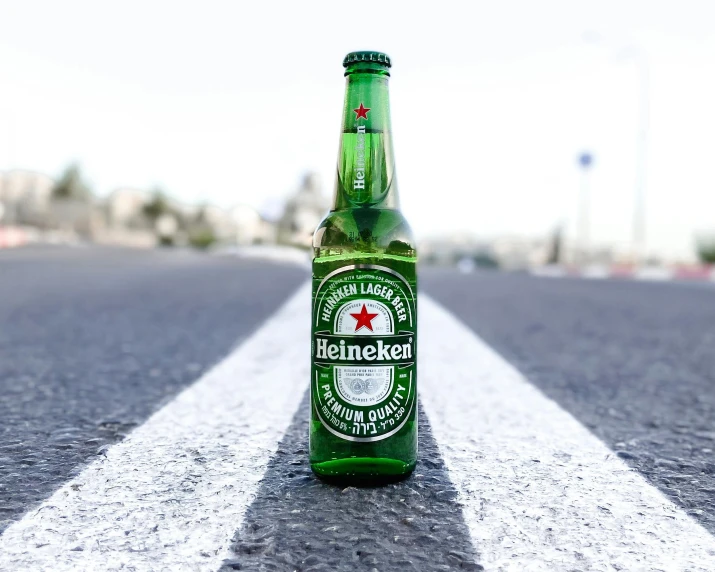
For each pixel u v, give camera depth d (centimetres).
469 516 37
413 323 44
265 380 74
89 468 44
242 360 87
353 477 42
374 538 34
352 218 43
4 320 131
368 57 43
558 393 71
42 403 63
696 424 59
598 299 218
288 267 448
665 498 40
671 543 34
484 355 94
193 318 136
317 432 43
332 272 42
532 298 214
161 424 56
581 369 87
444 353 95
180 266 405
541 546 33
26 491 40
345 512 37
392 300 42
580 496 40
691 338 121
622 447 51
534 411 62
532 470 45
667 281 391
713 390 75
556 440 53
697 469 46
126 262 432
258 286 236
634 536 35
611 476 44
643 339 118
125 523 35
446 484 42
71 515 36
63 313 143
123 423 56
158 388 70
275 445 50
